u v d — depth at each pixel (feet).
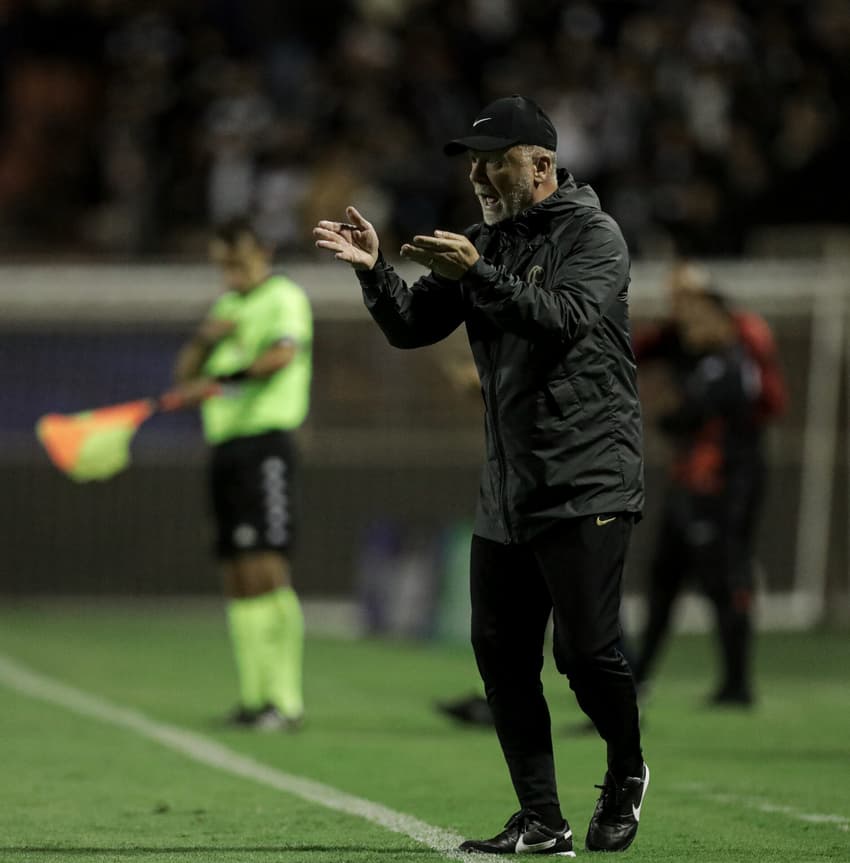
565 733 102.94
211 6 246.47
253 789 79.92
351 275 194.39
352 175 215.31
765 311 192.34
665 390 122.31
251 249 105.70
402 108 225.76
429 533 180.65
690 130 217.77
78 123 244.83
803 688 132.67
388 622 182.91
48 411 195.31
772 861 61.11
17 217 236.43
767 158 218.38
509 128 58.75
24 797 77.41
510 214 59.62
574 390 57.98
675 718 112.16
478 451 193.47
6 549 195.52
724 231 211.41
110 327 195.93
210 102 230.27
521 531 58.54
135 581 195.31
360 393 194.29
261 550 105.19
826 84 222.69
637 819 61.72
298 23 251.19
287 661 106.01
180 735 101.60
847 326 191.52
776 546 191.01
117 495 195.42
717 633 118.62
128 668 143.33
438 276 61.16
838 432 191.11
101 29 248.32
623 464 58.65
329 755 92.79
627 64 220.02
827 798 77.56
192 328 196.13
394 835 66.44
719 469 116.06
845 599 190.39
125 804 75.25
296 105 236.02
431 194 215.72
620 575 59.00
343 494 193.88
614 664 58.90
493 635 60.34
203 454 194.90
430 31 231.09
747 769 87.71
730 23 225.76
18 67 248.52
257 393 104.94
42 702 119.24
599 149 215.72
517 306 55.67
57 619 187.62
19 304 195.11
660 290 194.80
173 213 225.97
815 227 212.02
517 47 235.40
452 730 105.50
